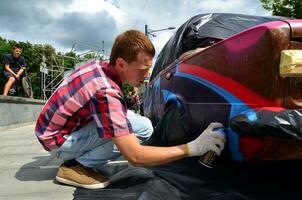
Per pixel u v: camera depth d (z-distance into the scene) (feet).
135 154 7.25
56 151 8.81
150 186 8.34
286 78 6.33
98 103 7.52
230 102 7.17
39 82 183.11
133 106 53.16
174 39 13.67
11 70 30.66
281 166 9.46
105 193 8.04
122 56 7.68
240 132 6.53
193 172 9.44
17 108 30.94
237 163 9.08
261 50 6.47
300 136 5.90
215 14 12.64
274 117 6.05
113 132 7.32
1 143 18.20
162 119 10.89
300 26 6.38
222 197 7.69
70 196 8.03
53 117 8.45
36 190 8.56
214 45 7.80
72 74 8.53
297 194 7.86
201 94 8.39
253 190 8.05
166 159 7.23
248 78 6.74
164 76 12.32
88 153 8.70
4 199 7.92
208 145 7.20
